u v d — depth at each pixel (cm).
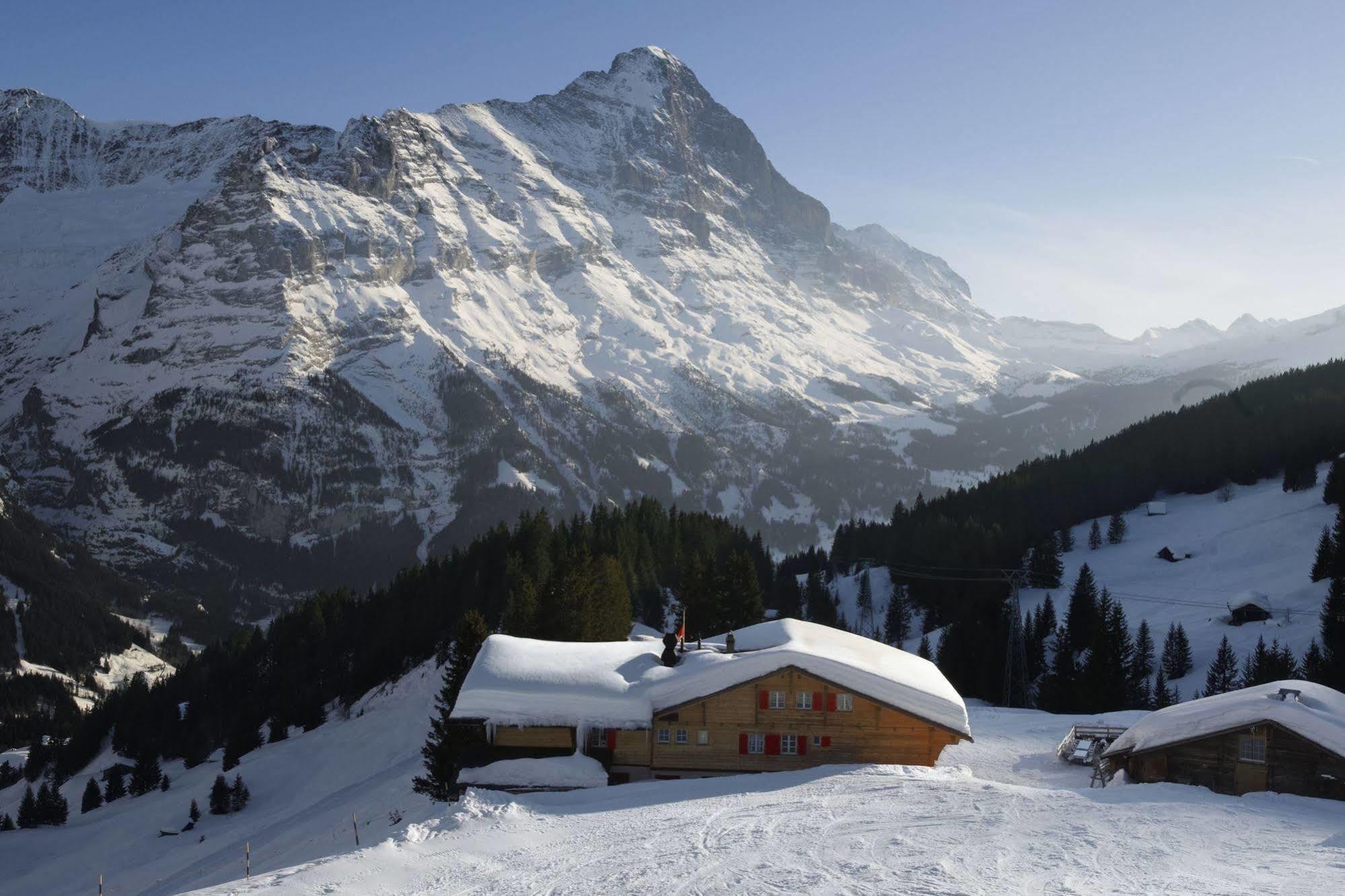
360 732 10919
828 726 5416
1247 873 3066
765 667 5425
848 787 4609
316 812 7806
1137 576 16162
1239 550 16125
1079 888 2948
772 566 15988
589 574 9138
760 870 3312
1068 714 8362
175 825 9819
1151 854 3319
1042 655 12406
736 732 5412
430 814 5244
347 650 14525
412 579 15062
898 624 14962
